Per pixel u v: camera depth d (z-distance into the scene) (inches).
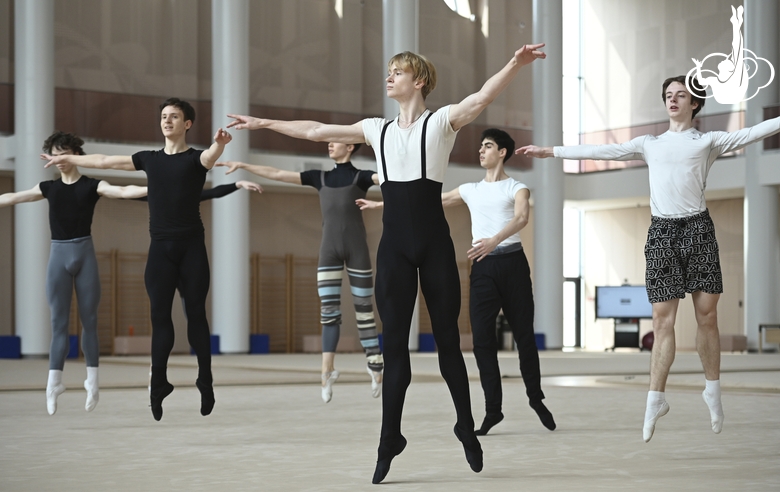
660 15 955.3
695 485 120.5
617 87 987.9
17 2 659.4
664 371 160.1
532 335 191.0
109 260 772.6
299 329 847.1
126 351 724.7
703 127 843.4
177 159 186.7
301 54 864.3
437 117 128.5
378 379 250.2
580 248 1027.3
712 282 161.6
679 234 162.2
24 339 652.1
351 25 888.3
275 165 756.0
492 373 184.5
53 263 208.8
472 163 850.1
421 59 131.7
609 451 155.9
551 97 836.6
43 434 181.6
